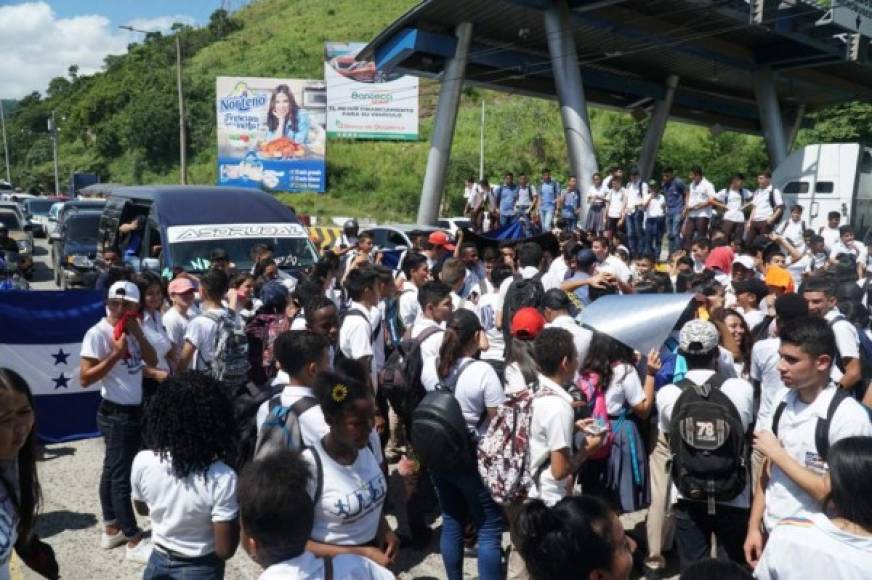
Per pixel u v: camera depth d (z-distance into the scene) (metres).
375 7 75.19
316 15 76.56
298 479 2.48
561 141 46.88
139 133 58.97
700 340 4.11
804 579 2.40
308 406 3.62
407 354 5.34
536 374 4.34
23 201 36.56
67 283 17.36
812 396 3.40
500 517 4.34
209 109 60.44
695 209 16.28
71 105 87.81
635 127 41.41
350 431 3.20
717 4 17.06
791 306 4.64
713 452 3.75
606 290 7.08
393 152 50.09
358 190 46.16
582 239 11.33
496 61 22.53
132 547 5.28
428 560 5.33
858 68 25.69
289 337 3.73
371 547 3.28
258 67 63.38
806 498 3.29
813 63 23.19
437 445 4.16
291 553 2.45
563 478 3.85
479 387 4.41
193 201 11.28
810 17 18.88
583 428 3.99
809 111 32.47
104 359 5.13
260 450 3.58
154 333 5.86
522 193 19.23
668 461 4.39
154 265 10.16
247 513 2.42
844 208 19.16
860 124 37.41
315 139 44.50
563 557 2.07
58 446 7.59
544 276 8.75
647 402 4.68
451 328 4.53
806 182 19.92
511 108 52.72
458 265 7.05
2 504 2.88
